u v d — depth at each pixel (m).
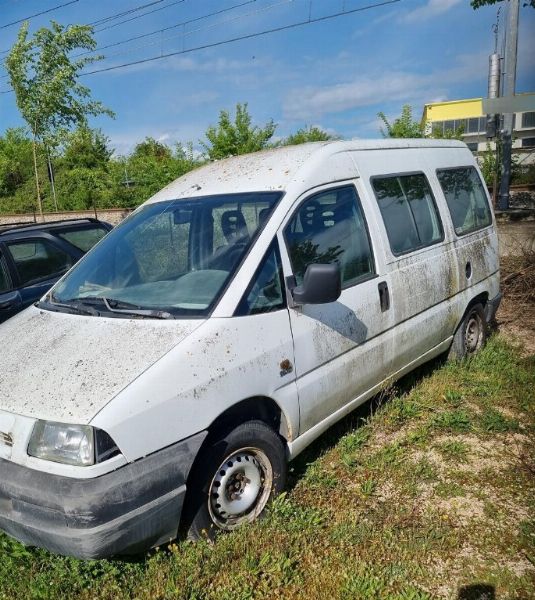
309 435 3.77
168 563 3.12
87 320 3.42
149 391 2.83
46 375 2.99
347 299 3.96
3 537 3.34
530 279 8.00
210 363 3.07
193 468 3.14
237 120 21.00
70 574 3.08
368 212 4.30
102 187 29.88
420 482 3.87
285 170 3.98
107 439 2.68
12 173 37.25
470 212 5.75
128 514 2.72
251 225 3.63
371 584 2.92
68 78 13.88
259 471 3.46
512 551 3.15
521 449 4.22
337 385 3.90
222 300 3.27
